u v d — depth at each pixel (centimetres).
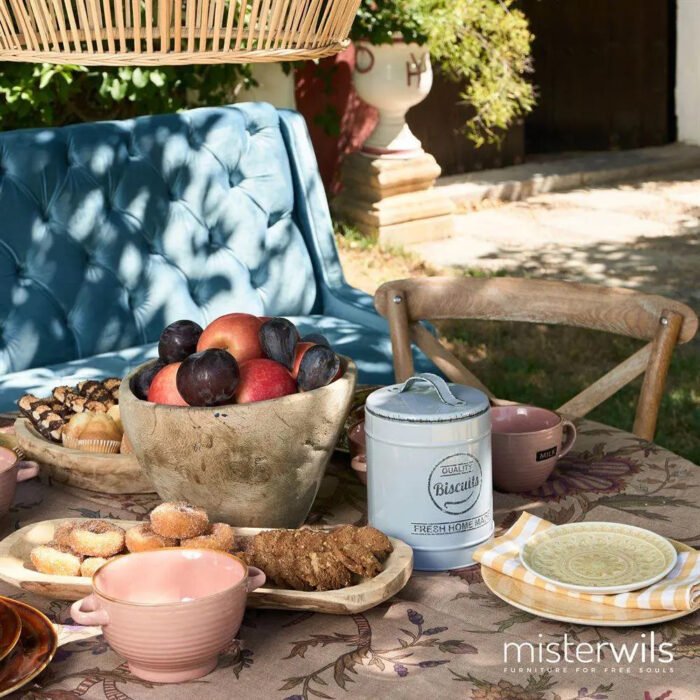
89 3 123
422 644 127
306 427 147
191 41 125
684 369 501
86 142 325
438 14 644
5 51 128
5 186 313
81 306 324
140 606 115
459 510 143
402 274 620
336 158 750
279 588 136
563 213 767
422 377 144
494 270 627
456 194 784
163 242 339
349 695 118
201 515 137
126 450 173
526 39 710
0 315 312
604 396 219
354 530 138
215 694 119
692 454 418
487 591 140
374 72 644
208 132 347
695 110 949
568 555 142
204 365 143
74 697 119
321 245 371
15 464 161
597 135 966
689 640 127
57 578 138
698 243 681
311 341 163
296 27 132
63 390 192
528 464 165
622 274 620
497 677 120
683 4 932
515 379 493
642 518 158
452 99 828
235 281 351
